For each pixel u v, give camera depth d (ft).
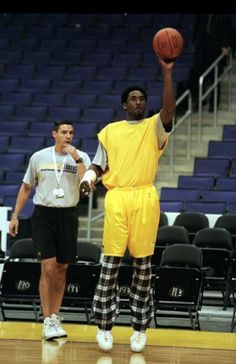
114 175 31.07
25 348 31.99
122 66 91.56
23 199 37.14
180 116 81.76
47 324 34.22
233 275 49.90
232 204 63.46
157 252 53.26
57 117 81.15
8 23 100.68
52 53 94.27
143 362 29.43
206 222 57.98
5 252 54.08
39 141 75.87
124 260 50.83
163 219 57.93
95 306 31.48
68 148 35.76
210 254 50.75
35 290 46.65
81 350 31.71
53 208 35.99
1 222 54.24
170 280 45.68
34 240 36.24
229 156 72.18
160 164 75.66
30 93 85.25
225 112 82.12
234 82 86.69
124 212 30.83
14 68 91.35
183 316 46.21
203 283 46.65
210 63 83.30
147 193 30.99
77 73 90.12
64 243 36.09
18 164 73.41
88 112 80.79
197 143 77.92
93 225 67.97
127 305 46.57
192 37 93.66
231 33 87.15
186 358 30.32
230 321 48.98
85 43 96.12
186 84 82.48
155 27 97.71
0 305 47.67
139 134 31.01
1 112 82.28
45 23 101.04
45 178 36.19
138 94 31.32
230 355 31.09
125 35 97.35
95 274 46.34
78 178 36.35
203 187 67.72
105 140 31.35
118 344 33.01
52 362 29.19
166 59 29.55
